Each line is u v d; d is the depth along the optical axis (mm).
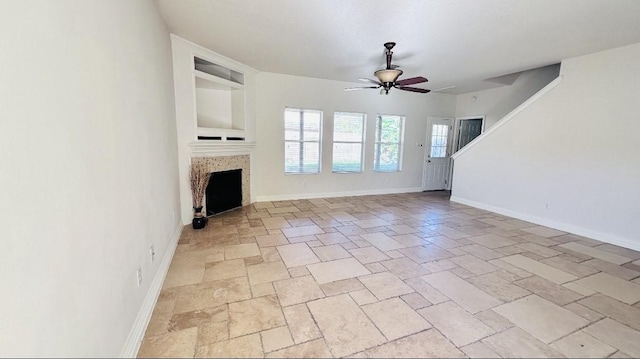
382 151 6816
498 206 5082
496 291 2383
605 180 3650
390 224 4297
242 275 2574
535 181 4465
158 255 2385
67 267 1011
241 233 3729
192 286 2361
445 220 4574
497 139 5035
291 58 4312
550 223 4266
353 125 6383
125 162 1649
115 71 1536
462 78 5406
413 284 2477
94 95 1272
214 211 4547
